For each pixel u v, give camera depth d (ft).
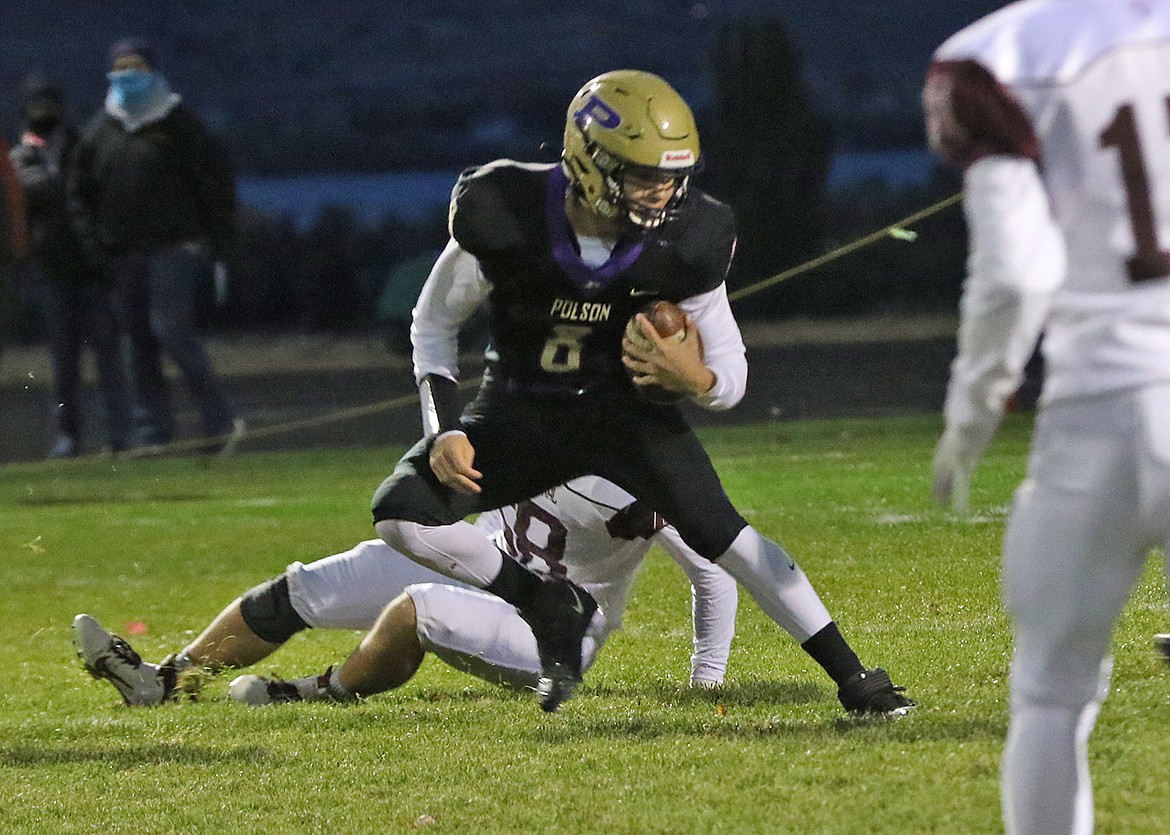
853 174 267.80
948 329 179.22
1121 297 28.55
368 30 392.27
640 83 42.80
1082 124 28.53
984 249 28.07
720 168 199.41
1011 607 30.12
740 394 45.21
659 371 43.47
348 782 41.93
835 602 62.54
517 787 40.19
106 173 119.14
